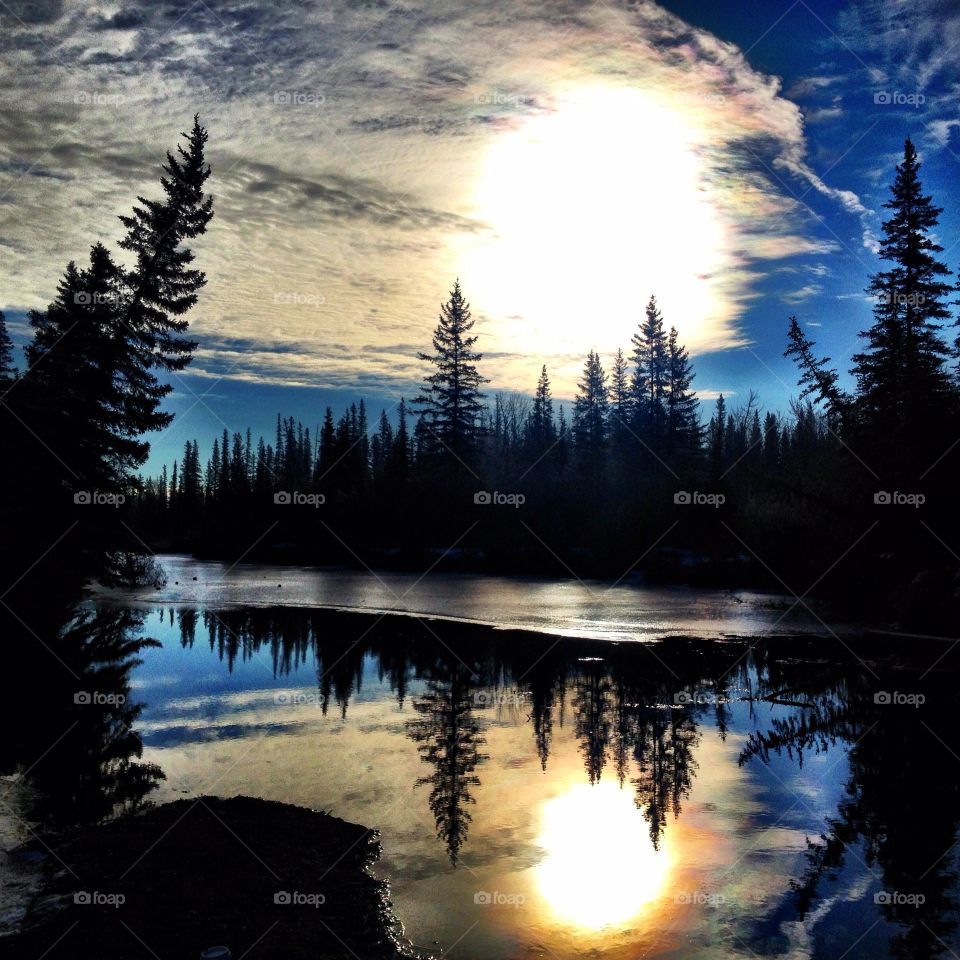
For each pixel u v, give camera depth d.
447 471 63.38
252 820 8.63
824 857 8.11
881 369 36.25
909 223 37.06
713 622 27.20
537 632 25.38
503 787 10.27
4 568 26.11
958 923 6.74
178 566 64.19
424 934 6.39
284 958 5.84
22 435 27.52
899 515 27.61
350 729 13.35
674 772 11.02
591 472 59.75
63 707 15.16
